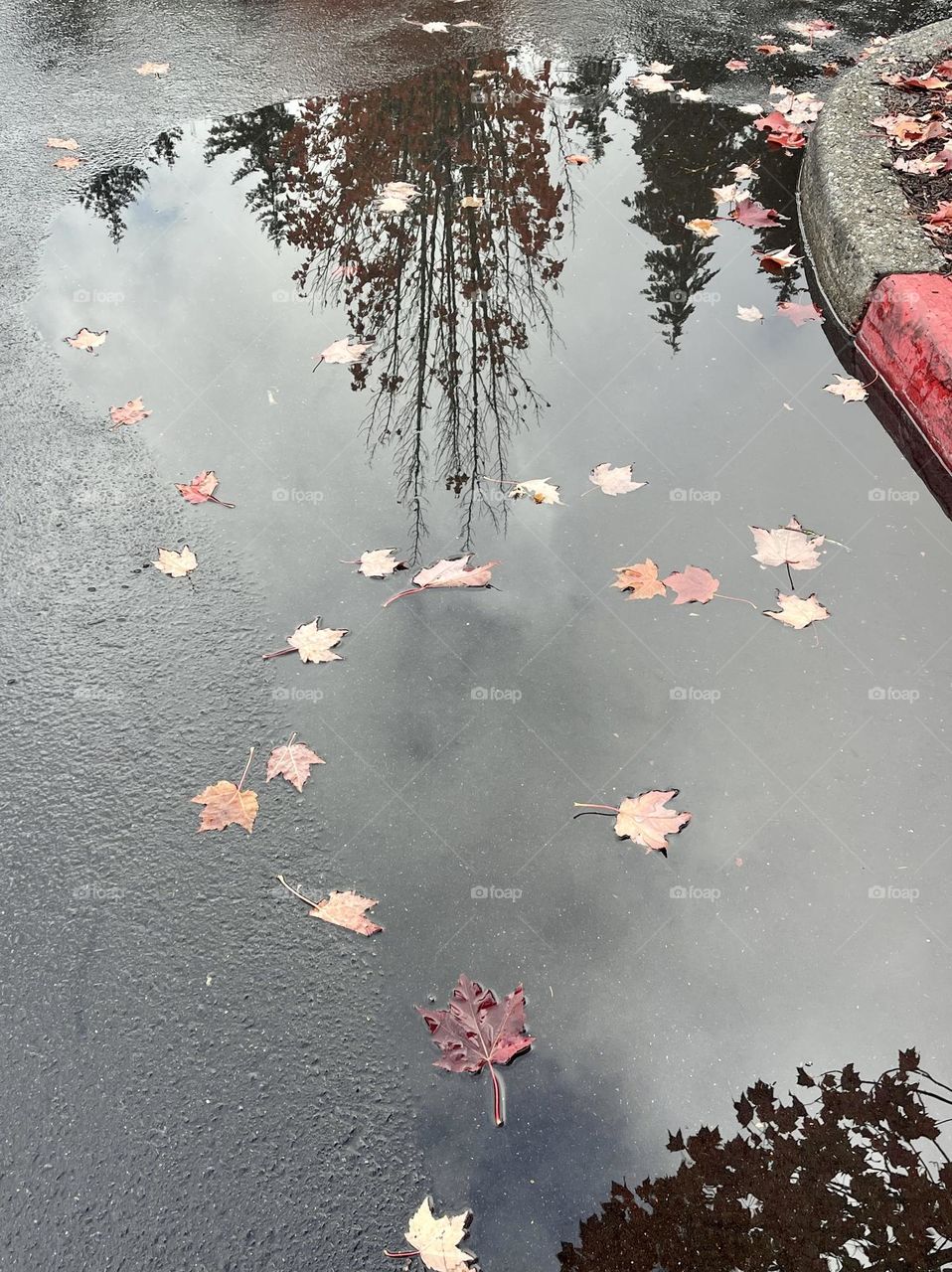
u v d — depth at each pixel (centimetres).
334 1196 180
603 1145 188
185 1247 174
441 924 221
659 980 212
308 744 258
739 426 367
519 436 362
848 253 414
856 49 648
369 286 446
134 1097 193
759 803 246
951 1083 197
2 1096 193
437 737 260
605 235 479
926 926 223
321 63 624
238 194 507
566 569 310
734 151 542
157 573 305
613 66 627
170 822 241
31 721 263
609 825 241
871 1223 177
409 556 313
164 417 368
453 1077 197
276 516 327
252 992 209
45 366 391
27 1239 175
